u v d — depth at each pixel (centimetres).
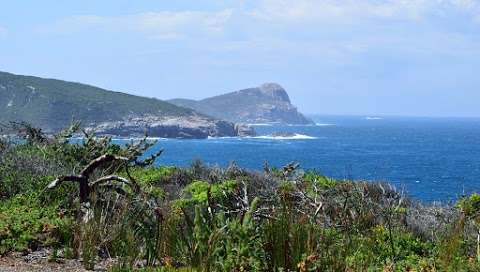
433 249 1010
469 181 5472
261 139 19188
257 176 1532
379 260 919
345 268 714
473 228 1111
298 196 1270
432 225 1239
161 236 834
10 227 894
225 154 10606
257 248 717
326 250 724
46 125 16050
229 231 734
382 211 1230
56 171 1299
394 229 1152
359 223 1127
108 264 808
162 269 746
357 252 799
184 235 821
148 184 1390
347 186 1369
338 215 1095
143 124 17775
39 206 1044
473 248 991
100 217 909
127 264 789
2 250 828
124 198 1012
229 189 1249
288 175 1645
